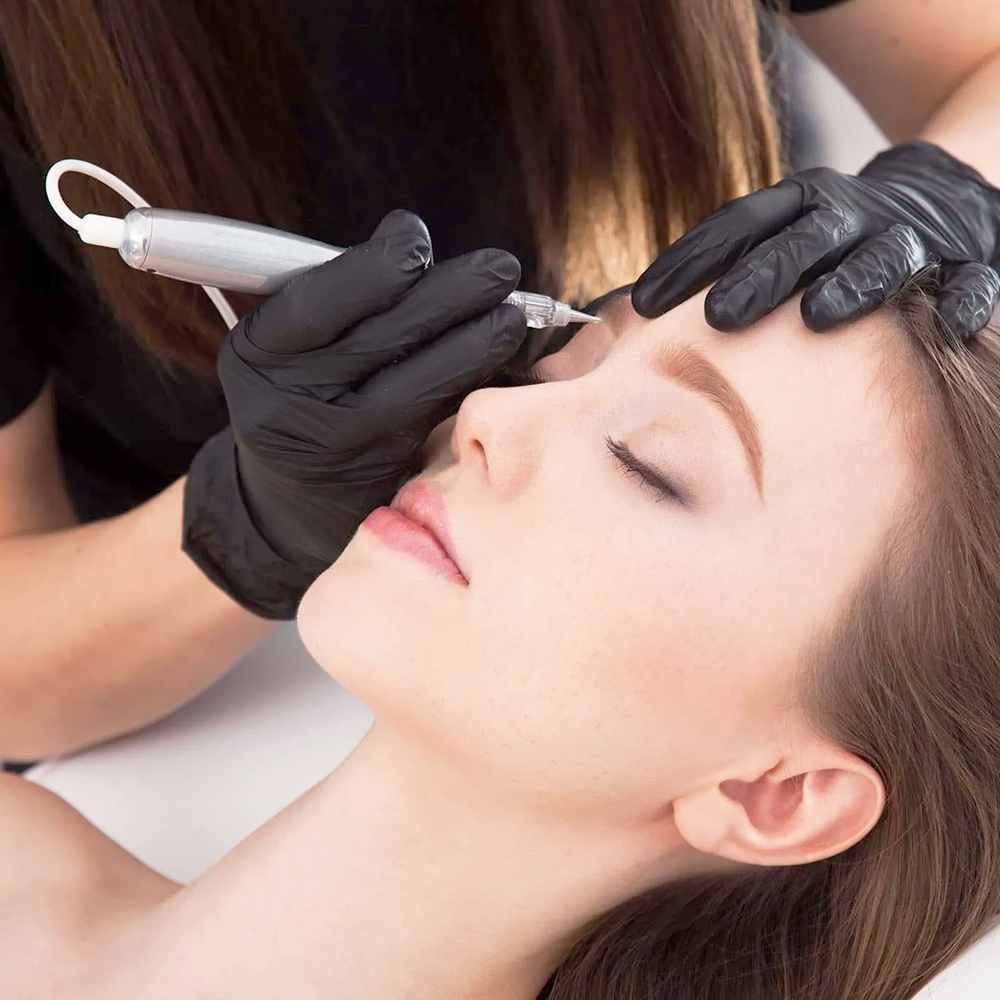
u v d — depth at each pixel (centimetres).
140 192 97
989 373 86
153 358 113
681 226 114
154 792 118
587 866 91
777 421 82
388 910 91
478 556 84
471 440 86
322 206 112
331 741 122
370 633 84
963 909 92
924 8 121
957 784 89
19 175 103
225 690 126
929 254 91
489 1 106
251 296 107
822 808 87
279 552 102
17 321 107
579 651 81
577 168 110
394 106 109
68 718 117
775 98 137
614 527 82
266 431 88
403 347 84
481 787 86
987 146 113
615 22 102
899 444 83
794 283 83
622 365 86
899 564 84
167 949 94
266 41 101
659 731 83
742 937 99
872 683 85
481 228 118
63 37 90
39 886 102
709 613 82
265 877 94
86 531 116
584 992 97
